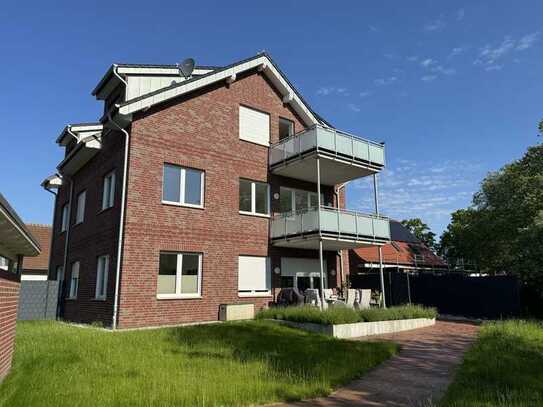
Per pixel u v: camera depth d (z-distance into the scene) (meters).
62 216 21.34
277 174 18.58
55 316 17.77
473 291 19.25
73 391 5.91
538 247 18.72
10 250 7.54
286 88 19.17
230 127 17.19
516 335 11.48
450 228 40.91
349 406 5.95
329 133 16.97
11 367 7.41
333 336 11.99
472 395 6.24
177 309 14.40
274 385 6.58
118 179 14.70
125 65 16.16
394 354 9.80
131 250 13.73
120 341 9.85
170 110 15.48
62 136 19.98
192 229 15.28
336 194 20.78
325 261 19.64
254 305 16.28
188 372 7.16
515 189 23.47
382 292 17.77
